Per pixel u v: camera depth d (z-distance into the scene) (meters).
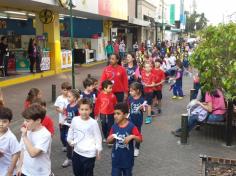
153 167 7.34
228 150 8.45
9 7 19.88
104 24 33.94
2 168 4.76
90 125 5.64
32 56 20.69
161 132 10.01
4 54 19.11
